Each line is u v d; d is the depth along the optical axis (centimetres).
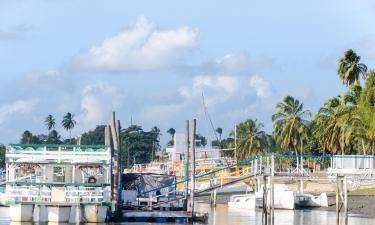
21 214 7044
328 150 16125
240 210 10519
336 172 8031
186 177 8281
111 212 7500
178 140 19038
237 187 14125
